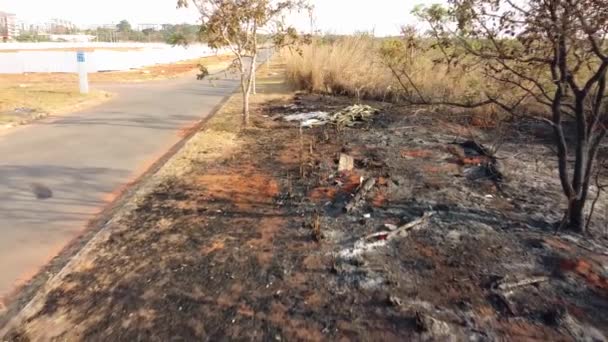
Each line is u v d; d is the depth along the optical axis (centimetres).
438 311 249
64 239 350
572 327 233
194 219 381
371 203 413
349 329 235
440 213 388
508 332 231
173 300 262
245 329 235
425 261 305
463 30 333
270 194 441
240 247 329
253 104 1085
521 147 634
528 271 290
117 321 243
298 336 229
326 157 577
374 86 1141
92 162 572
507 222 370
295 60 1380
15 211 405
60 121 850
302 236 347
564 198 427
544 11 289
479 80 731
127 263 306
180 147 657
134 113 963
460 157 575
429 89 889
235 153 607
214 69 2477
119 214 389
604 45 309
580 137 334
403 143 658
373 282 279
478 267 296
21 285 281
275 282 281
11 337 231
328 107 1020
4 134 725
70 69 2245
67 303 260
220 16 724
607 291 269
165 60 3303
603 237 343
